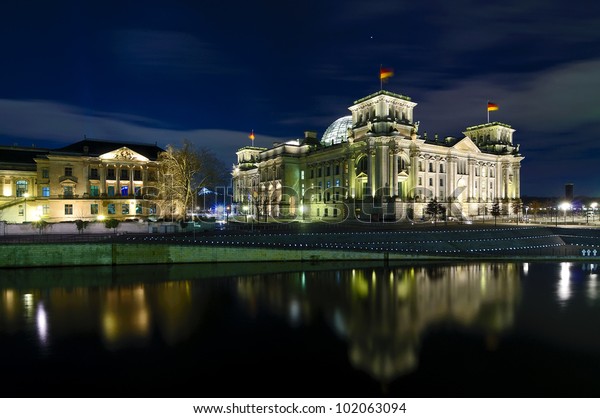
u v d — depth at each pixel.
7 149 97.75
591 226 82.56
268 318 27.52
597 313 28.19
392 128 94.44
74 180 91.69
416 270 47.22
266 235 56.75
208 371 18.59
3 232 60.69
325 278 42.31
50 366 19.28
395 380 17.47
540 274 44.16
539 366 18.88
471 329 24.72
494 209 106.25
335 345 22.02
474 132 131.25
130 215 95.25
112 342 22.72
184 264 50.94
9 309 30.14
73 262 48.59
